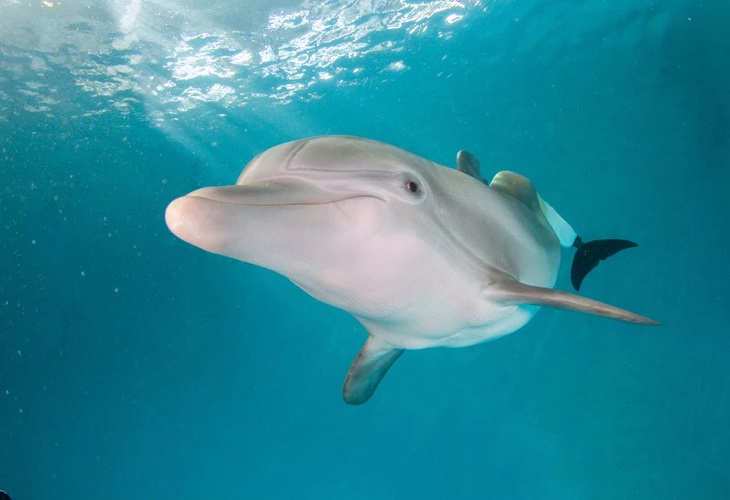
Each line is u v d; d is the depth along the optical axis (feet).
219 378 79.87
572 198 71.36
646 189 64.64
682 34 50.75
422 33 52.75
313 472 62.44
